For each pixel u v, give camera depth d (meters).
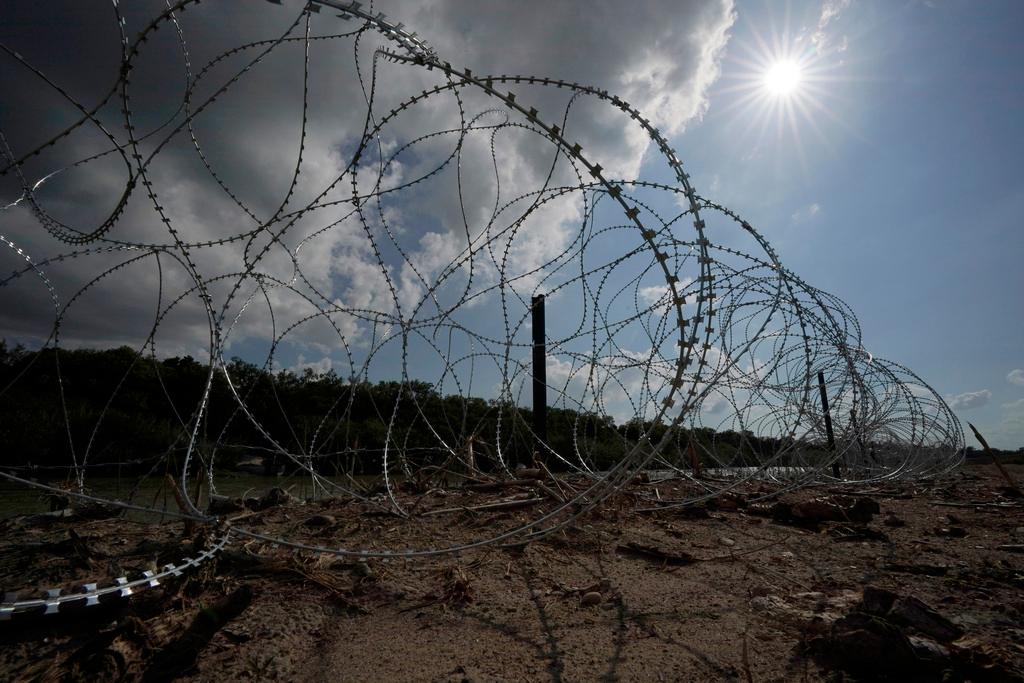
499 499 6.22
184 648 2.45
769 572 3.85
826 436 8.22
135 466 11.70
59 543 4.03
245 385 13.15
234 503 5.95
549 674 2.30
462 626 2.84
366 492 6.86
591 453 7.39
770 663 2.38
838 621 2.53
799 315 5.13
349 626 2.82
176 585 3.21
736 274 5.10
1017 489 8.34
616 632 2.76
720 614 3.00
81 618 2.82
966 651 2.34
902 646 2.26
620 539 4.73
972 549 4.60
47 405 13.27
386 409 13.50
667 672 2.31
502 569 3.82
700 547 4.57
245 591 2.84
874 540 4.90
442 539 4.59
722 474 9.30
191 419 4.11
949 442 10.93
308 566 3.54
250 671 2.31
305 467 5.15
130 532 4.64
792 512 5.92
